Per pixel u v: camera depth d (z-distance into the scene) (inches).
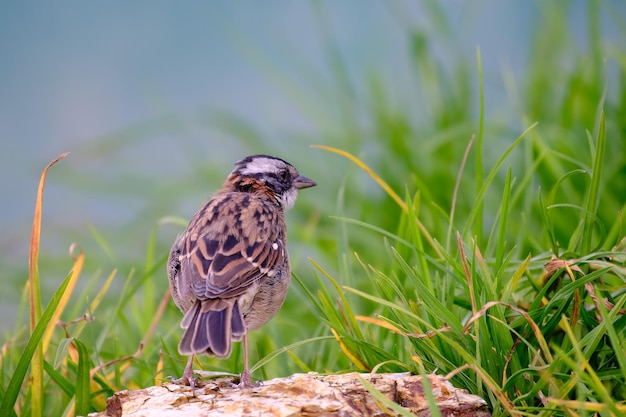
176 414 298.2
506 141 547.2
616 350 286.8
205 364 406.6
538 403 317.1
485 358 321.4
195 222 374.0
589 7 542.9
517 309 311.3
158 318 415.2
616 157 494.0
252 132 614.9
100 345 399.2
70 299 519.8
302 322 474.0
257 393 311.3
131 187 616.4
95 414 323.9
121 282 538.3
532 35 584.7
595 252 352.2
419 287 331.3
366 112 604.7
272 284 365.1
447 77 592.1
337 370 384.2
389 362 336.2
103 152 639.8
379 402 299.4
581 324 337.7
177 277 360.2
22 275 550.0
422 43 593.3
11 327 515.5
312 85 635.5
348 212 543.5
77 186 624.1
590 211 358.3
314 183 453.7
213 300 341.1
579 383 298.0
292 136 613.0
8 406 331.9
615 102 531.5
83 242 561.0
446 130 568.1
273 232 370.9
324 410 295.6
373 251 506.3
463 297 364.2
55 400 383.2
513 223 467.5
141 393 318.0
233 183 443.8
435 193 523.5
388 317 361.1
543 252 398.3
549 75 564.7
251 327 367.9
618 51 526.9
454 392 309.6
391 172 544.4
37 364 339.3
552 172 467.2
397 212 530.3
